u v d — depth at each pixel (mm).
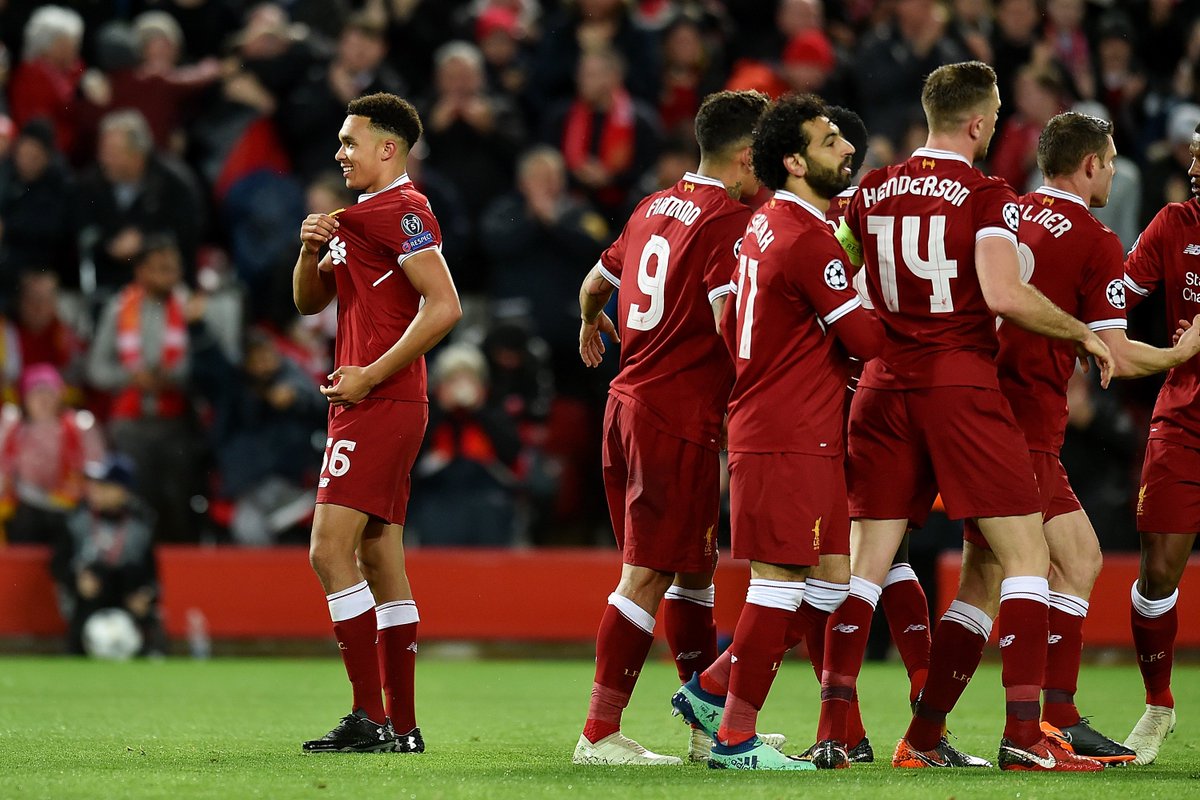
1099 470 42938
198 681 36281
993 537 19922
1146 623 23484
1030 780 18500
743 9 54094
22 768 19359
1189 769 20766
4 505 44812
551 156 47625
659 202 20984
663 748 23516
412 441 21297
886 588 22406
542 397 46062
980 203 19781
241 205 48375
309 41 51125
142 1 56375
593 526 47250
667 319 20422
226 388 45281
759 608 19234
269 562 43969
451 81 50000
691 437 20344
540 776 18438
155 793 16719
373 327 21219
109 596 42812
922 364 20047
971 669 20594
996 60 52250
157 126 52062
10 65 55812
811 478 19062
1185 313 23625
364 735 21391
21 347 48312
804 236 18953
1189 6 56219
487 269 50250
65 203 49656
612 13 52094
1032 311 19391
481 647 43750
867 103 49938
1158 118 51875
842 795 16750
